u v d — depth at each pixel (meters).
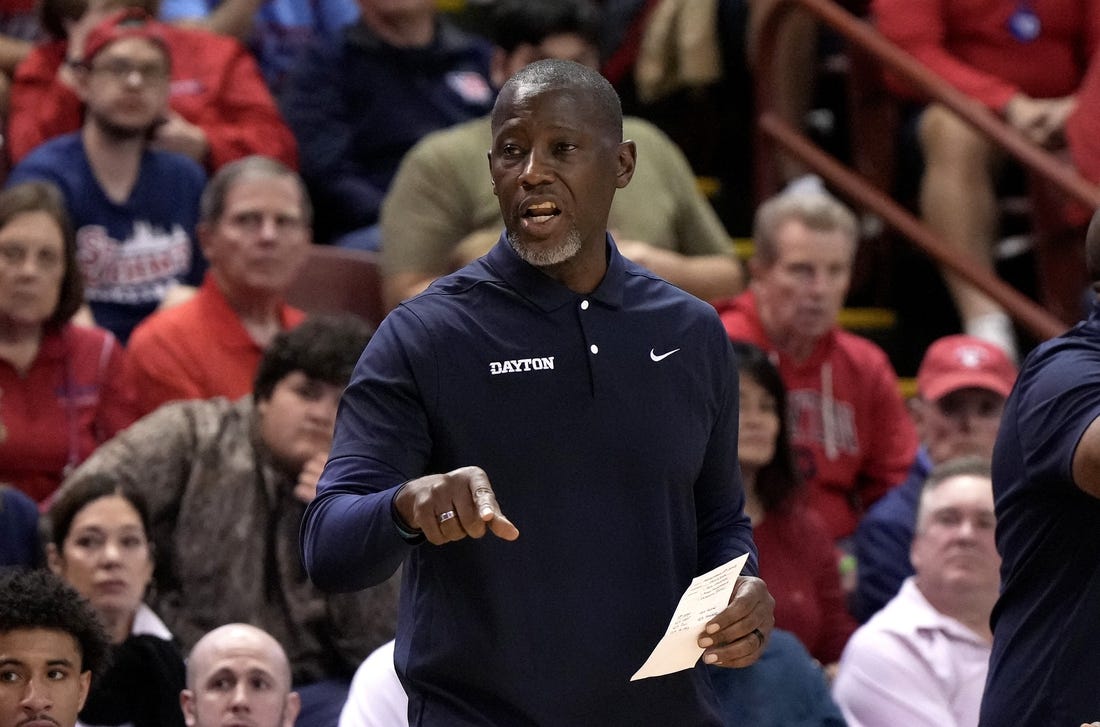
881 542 17.22
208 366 17.14
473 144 18.81
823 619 16.25
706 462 9.22
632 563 8.72
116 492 14.18
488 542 8.59
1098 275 10.34
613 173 8.76
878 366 19.02
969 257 21.12
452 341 8.69
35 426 16.55
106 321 19.02
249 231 17.31
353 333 15.13
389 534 8.05
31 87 20.64
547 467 8.66
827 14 21.14
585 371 8.76
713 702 9.20
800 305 18.27
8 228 16.38
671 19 24.56
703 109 24.77
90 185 19.09
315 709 14.33
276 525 14.97
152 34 19.25
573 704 8.62
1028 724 10.12
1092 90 20.16
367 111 22.03
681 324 9.00
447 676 8.70
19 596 11.64
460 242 18.59
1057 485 9.93
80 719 13.47
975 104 20.41
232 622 14.66
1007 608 10.45
